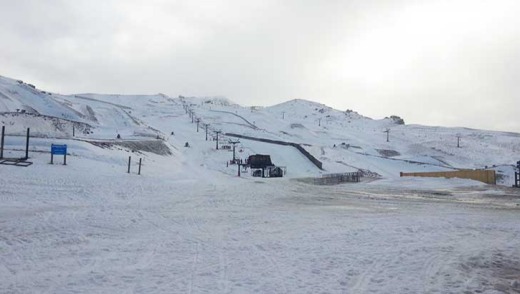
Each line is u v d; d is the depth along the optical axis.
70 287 7.30
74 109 112.06
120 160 42.19
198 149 89.50
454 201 27.72
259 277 8.20
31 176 24.62
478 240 12.59
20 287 7.23
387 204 24.78
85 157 38.31
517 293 7.49
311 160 84.88
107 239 11.61
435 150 148.38
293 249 10.95
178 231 13.34
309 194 31.61
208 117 168.25
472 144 166.62
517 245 11.86
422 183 49.09
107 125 110.25
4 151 32.59
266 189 33.84
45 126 67.75
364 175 78.75
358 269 8.97
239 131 134.62
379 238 12.70
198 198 24.23
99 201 19.92
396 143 159.00
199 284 7.63
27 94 106.31
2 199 17.92
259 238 12.49
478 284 8.00
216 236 12.66
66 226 12.98
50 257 9.41
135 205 19.33
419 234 13.55
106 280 7.79
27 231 11.90
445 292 7.44
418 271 8.89
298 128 168.50
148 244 11.17
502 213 20.30
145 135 82.56
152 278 7.98
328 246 11.38
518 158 144.88
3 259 9.03
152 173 39.03
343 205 23.62
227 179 46.84
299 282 7.91
